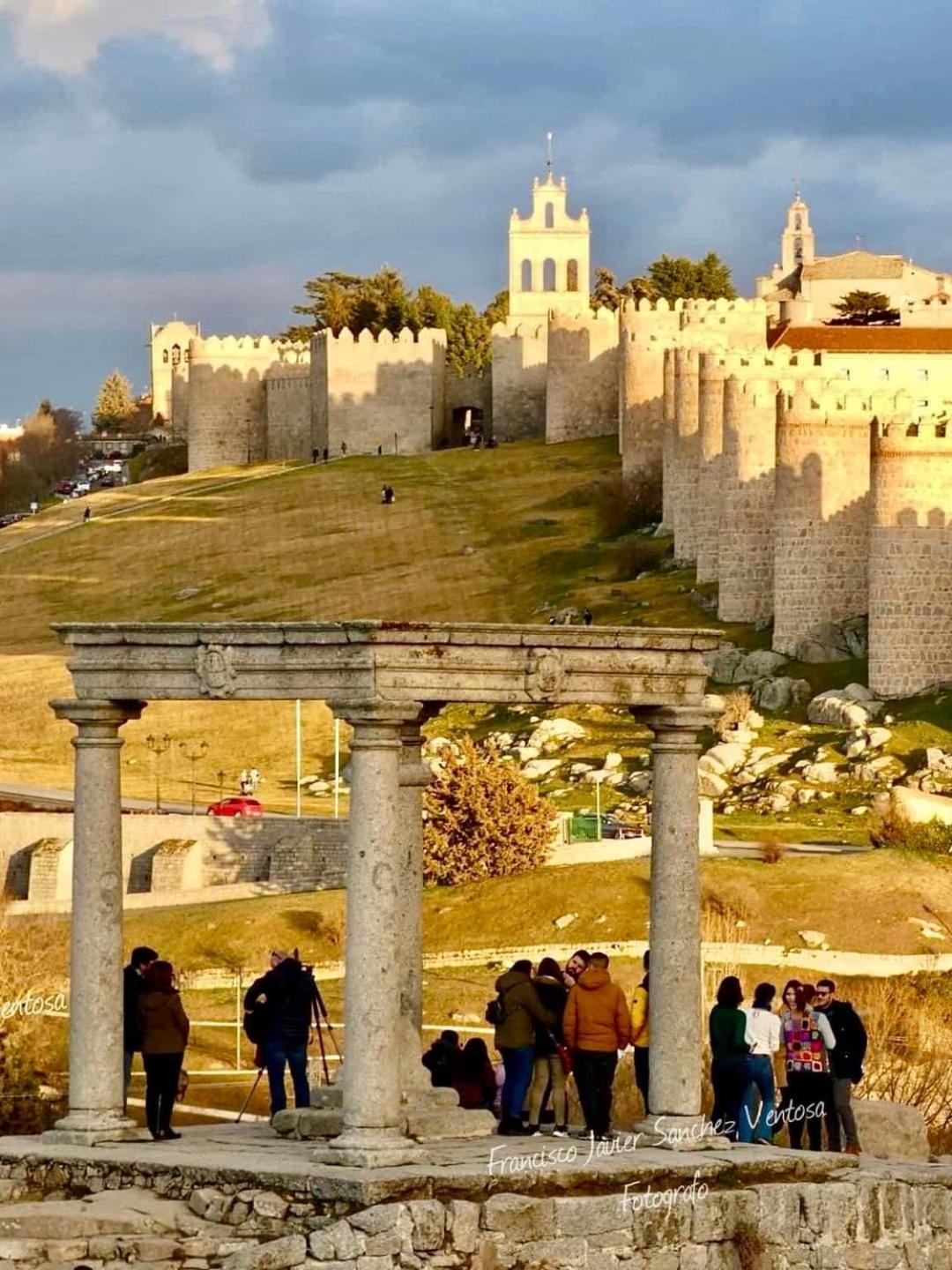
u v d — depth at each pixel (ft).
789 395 584.81
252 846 460.96
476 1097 191.83
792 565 582.76
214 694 168.66
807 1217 168.04
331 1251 151.74
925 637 545.03
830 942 358.02
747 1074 185.78
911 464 546.67
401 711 162.61
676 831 174.81
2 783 568.82
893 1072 249.55
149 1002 179.42
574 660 170.81
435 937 376.27
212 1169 160.25
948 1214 174.81
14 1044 269.64
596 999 178.60
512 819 404.36
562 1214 157.89
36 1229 157.38
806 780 499.10
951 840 424.05
